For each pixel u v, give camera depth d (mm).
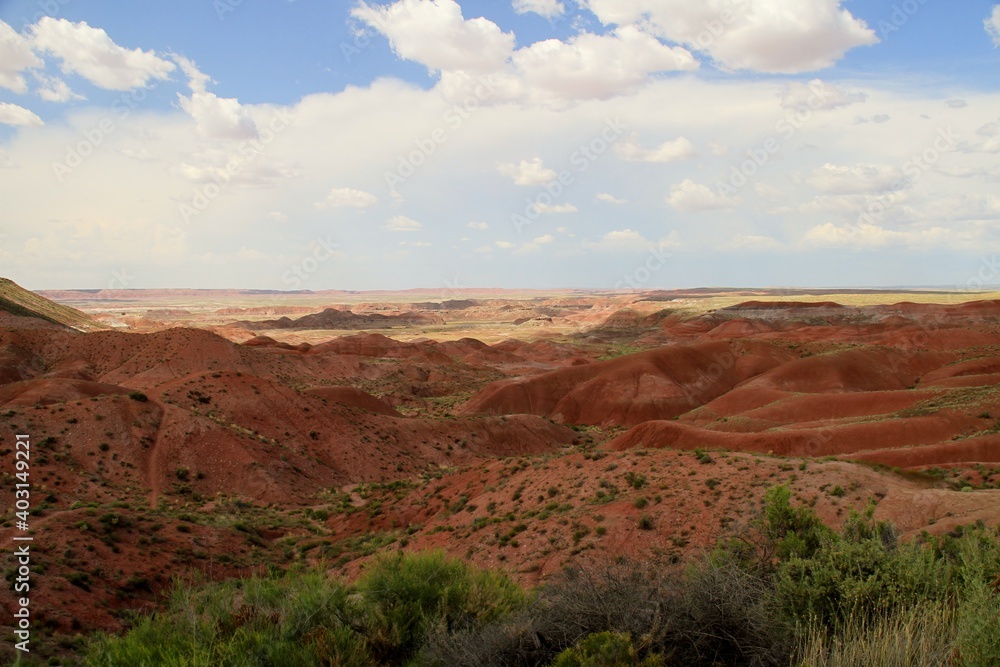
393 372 132750
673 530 21359
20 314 127062
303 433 62125
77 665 16125
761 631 6262
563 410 105125
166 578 27406
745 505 21938
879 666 5691
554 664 6188
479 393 110438
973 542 7332
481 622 8109
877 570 6859
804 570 7184
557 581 7965
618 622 6547
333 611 8367
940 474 28203
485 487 35875
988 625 5352
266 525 41000
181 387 61188
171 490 46688
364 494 53312
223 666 6719
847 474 23250
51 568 24250
